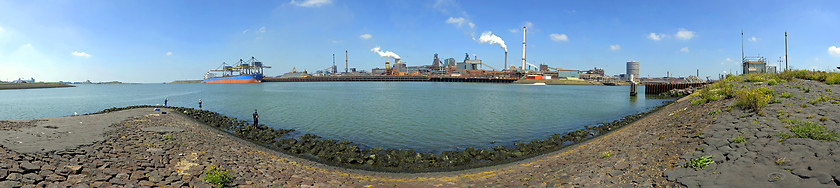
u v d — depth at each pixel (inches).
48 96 4217.5
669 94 3267.7
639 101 2842.0
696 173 376.5
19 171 384.8
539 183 466.9
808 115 564.7
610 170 457.4
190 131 912.3
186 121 1234.0
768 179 329.4
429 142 1047.6
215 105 2566.4
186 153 600.1
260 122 1537.9
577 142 950.4
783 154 386.3
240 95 4072.3
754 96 711.7
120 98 3757.4
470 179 569.6
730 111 696.4
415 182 565.0
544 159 693.9
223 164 553.9
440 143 1031.0
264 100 3102.9
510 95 4042.8
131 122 993.5
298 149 874.1
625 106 2347.4
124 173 445.7
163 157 552.7
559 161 618.5
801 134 442.9
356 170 690.2
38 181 373.7
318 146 923.4
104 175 425.4
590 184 414.9
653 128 782.5
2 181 351.9
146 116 1216.2
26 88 7283.5
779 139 441.1
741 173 354.9
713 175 362.3
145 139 695.1
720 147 447.5
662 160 450.9
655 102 2709.2
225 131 1201.4
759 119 569.0
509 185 485.4
